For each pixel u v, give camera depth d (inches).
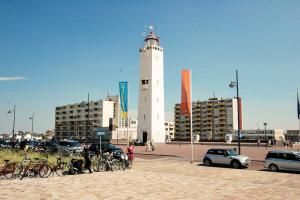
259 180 763.4
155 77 3388.3
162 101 3427.7
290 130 5826.8
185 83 1279.5
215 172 929.5
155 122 3331.7
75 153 1306.6
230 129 5629.9
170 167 1077.1
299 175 870.4
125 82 1627.7
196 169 1013.8
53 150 1477.6
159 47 3442.4
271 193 581.9
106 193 562.6
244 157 1085.8
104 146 1443.2
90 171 874.1
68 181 699.4
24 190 574.9
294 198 535.8
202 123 6018.7
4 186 617.0
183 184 681.6
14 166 732.7
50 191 569.6
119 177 785.6
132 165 1145.4
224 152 1112.8
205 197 538.0
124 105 1622.8
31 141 2031.3
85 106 5866.1
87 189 599.5
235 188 634.8
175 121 6432.1
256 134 5098.4
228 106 5689.0
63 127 6304.1
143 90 3403.1
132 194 557.3
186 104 1274.6
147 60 3410.4
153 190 600.7
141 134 3366.1
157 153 1824.6
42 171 775.7
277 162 962.7
